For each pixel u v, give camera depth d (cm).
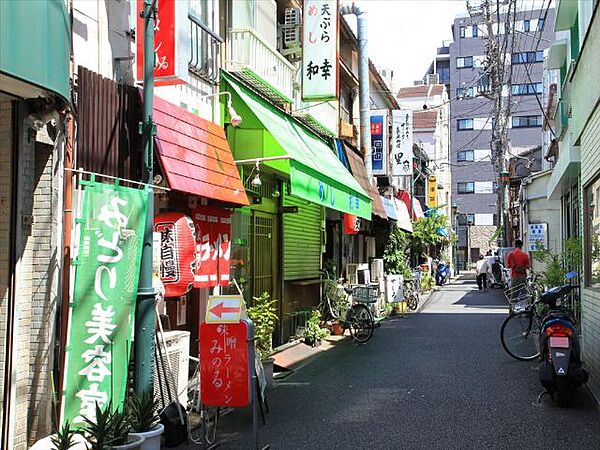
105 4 705
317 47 1309
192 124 869
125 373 607
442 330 1555
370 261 2227
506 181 3198
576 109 1089
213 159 877
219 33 1034
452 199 7012
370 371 1016
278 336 1258
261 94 1180
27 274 594
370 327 1342
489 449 607
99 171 658
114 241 611
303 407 782
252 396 611
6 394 568
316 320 1326
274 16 1264
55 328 598
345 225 1817
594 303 895
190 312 916
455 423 700
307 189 1013
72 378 585
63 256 609
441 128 5481
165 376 653
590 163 932
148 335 604
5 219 579
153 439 544
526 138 6125
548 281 1367
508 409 760
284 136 1109
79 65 638
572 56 1580
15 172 578
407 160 2358
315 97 1307
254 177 1087
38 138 595
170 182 718
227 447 623
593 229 954
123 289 616
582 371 763
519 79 5962
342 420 718
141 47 738
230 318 622
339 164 1513
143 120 623
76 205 611
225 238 938
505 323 1127
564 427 680
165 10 730
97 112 657
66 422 549
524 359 1093
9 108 577
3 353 573
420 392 857
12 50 446
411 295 2147
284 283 1312
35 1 475
